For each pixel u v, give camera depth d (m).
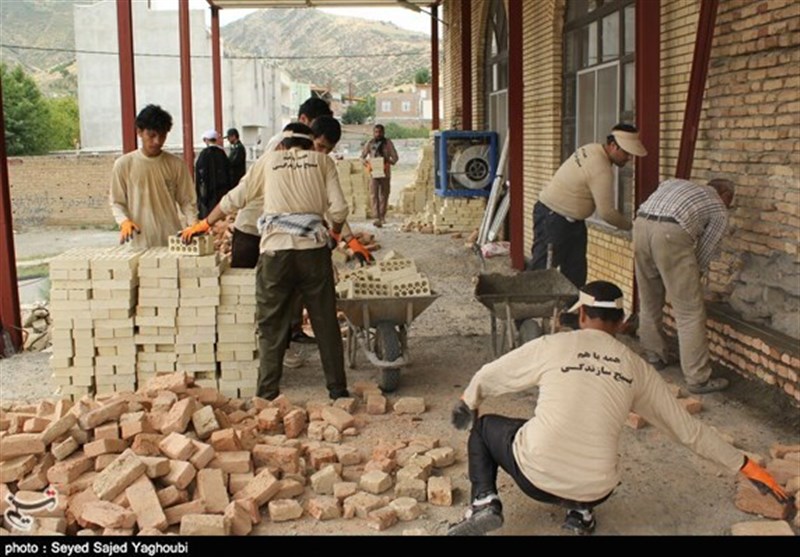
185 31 16.83
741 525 4.29
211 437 5.12
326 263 6.23
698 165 7.16
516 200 11.88
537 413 4.15
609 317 4.21
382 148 18.38
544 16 11.60
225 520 4.33
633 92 8.84
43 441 4.79
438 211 17.56
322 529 4.49
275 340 6.29
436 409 6.25
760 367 6.16
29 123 46.84
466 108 16.94
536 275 6.87
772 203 6.16
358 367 7.33
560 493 4.09
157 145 6.81
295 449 5.12
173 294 6.32
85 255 6.44
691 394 6.34
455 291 10.86
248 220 7.21
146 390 5.70
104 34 48.44
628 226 7.36
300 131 6.27
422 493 4.78
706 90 6.99
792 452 5.02
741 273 6.59
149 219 6.91
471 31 17.20
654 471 5.08
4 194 7.99
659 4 7.35
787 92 5.93
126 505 4.45
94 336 6.31
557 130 11.43
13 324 8.13
